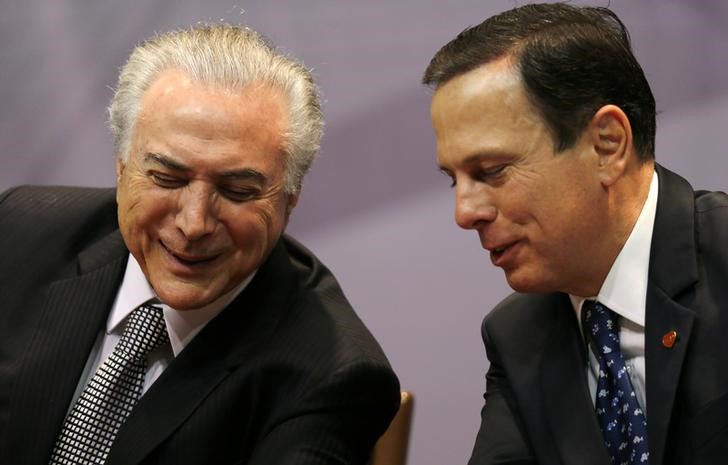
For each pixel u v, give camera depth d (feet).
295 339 12.16
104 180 20.80
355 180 19.51
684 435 10.37
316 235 19.67
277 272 12.69
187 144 10.92
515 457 11.69
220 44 11.38
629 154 10.56
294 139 11.49
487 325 12.38
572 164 10.28
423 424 19.31
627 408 10.79
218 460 11.87
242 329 12.25
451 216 19.13
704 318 10.45
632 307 10.90
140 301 12.51
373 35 19.35
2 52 20.89
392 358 19.43
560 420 11.20
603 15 10.94
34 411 12.09
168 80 11.18
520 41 10.31
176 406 11.85
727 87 17.90
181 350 12.32
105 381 12.16
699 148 18.07
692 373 10.36
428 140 19.20
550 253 10.52
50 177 20.90
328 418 11.73
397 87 19.33
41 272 12.97
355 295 19.56
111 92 20.68
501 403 12.16
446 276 19.19
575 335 11.51
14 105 20.97
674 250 10.75
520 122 10.15
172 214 11.23
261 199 11.32
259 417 12.01
